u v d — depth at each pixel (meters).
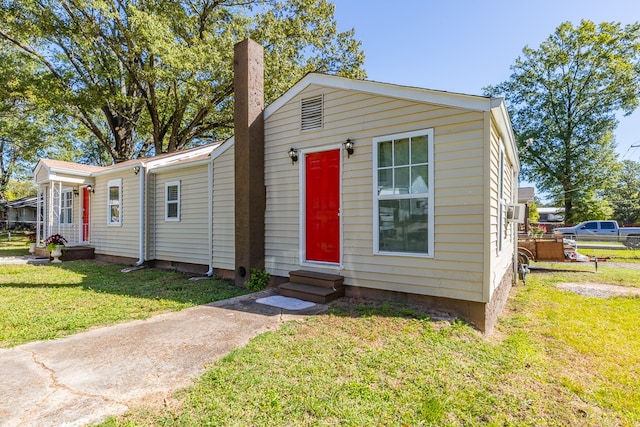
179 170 8.38
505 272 6.13
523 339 3.90
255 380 2.61
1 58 14.71
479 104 4.08
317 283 5.23
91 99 14.98
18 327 3.89
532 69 23.56
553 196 24.20
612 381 2.97
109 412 2.18
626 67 20.34
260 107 6.37
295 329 3.74
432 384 2.65
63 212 12.45
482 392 2.59
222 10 17.14
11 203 26.62
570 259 10.15
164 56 12.81
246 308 4.61
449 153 4.29
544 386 2.78
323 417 2.20
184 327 3.85
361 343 3.38
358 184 5.11
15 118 18.02
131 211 9.34
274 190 6.21
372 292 4.95
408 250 4.66
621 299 6.02
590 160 22.03
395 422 2.18
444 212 4.32
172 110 18.88
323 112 5.54
